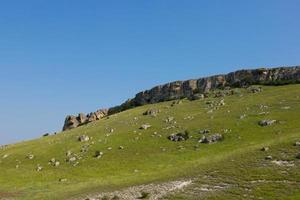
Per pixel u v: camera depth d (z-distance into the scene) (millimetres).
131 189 79875
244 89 161250
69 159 115438
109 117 167250
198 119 131500
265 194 63094
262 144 91500
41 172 109688
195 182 75625
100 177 100312
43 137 158375
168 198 69125
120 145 120125
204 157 99250
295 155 77125
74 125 190750
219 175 76250
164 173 91312
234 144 104062
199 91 175625
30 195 90500
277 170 72188
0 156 131750
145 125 132250
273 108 127812
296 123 109125
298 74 159750
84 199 77625
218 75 176500
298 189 62781
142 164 104375
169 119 136125
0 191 96938
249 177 71750
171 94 182125
